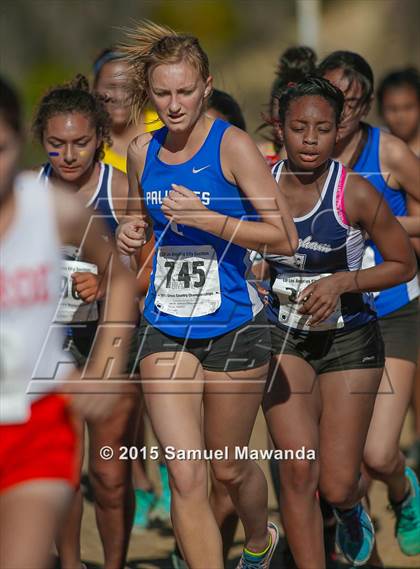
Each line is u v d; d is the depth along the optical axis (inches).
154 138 512.4
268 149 719.1
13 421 401.1
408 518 658.8
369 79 621.3
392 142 634.2
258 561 555.5
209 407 512.7
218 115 651.5
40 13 2997.0
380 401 622.5
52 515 394.0
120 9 3107.8
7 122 383.9
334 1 3754.9
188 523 482.6
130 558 687.7
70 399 427.5
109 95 682.2
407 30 3395.7
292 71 680.4
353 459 554.3
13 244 396.5
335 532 639.8
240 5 3769.7
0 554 384.8
